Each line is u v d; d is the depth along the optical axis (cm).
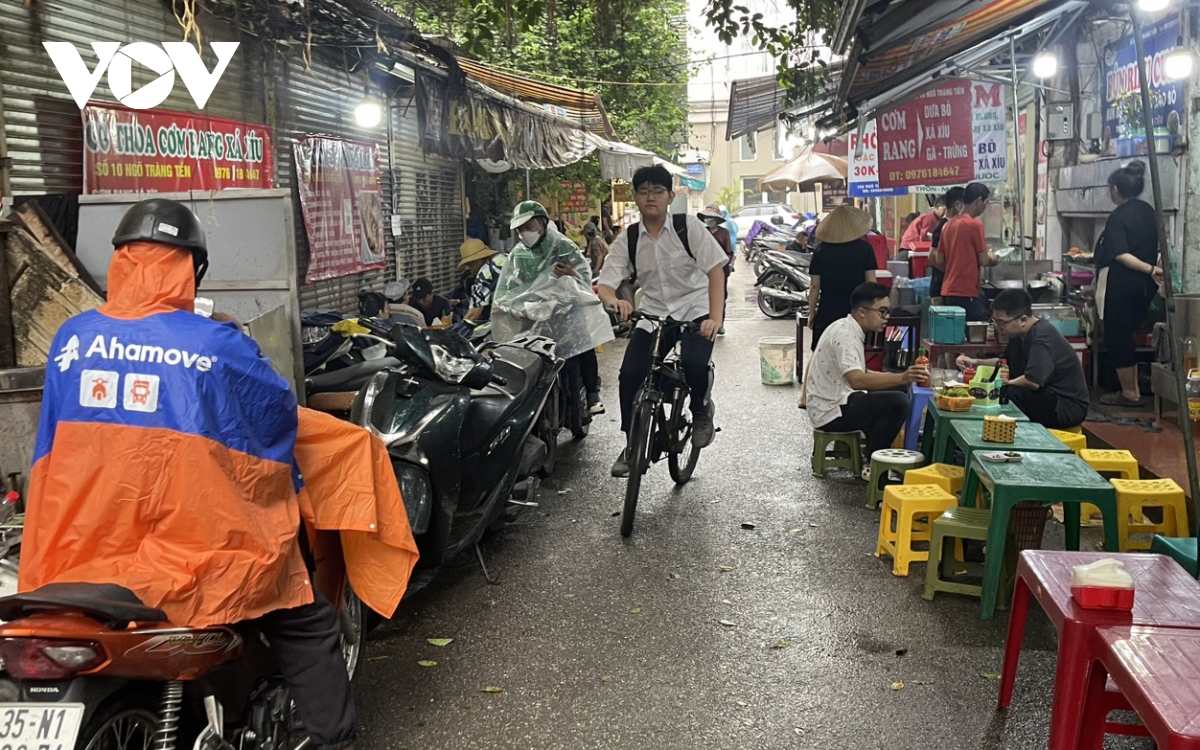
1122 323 859
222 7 688
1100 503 455
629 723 382
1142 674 268
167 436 255
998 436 535
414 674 426
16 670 236
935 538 493
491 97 1062
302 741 321
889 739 367
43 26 567
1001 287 1005
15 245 424
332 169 988
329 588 346
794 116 1445
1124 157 977
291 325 443
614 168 1972
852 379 681
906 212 2262
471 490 510
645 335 659
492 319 807
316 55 863
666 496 688
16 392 377
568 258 804
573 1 1212
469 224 1608
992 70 1046
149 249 269
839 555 564
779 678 416
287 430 284
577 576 539
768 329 1627
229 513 262
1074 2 733
